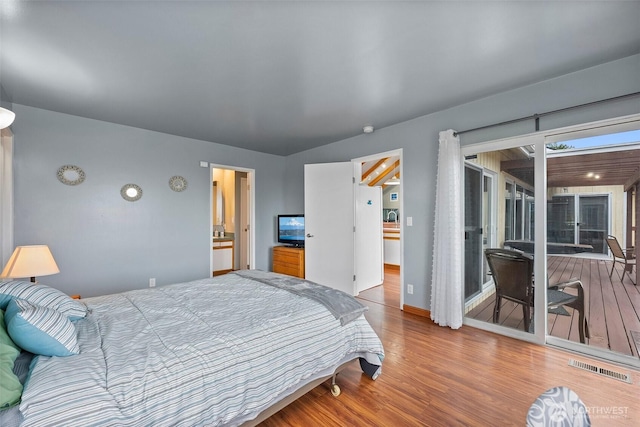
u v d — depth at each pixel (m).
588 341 2.39
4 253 2.77
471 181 3.07
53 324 1.24
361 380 2.05
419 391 1.91
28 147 2.98
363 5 1.58
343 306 1.98
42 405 0.94
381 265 5.12
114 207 3.55
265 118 3.42
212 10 1.61
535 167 2.60
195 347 1.35
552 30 1.82
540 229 2.58
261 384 1.40
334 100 2.90
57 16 1.63
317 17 1.68
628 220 2.25
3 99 2.57
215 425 1.23
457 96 2.84
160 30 1.78
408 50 2.03
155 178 3.89
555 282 2.56
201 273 4.32
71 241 3.25
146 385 1.11
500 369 2.17
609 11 1.64
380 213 5.11
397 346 2.57
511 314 2.79
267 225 5.28
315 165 4.53
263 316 1.72
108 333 1.48
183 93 2.70
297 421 1.64
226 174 6.56
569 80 2.38
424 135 3.38
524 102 2.63
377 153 3.91
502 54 2.09
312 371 1.65
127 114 3.24
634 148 2.17
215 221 6.75
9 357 1.10
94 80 2.42
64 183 3.21
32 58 2.07
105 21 1.69
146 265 3.80
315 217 4.52
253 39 1.89
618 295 2.28
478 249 3.03
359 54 2.08
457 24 1.76
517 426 1.58
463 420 1.63
